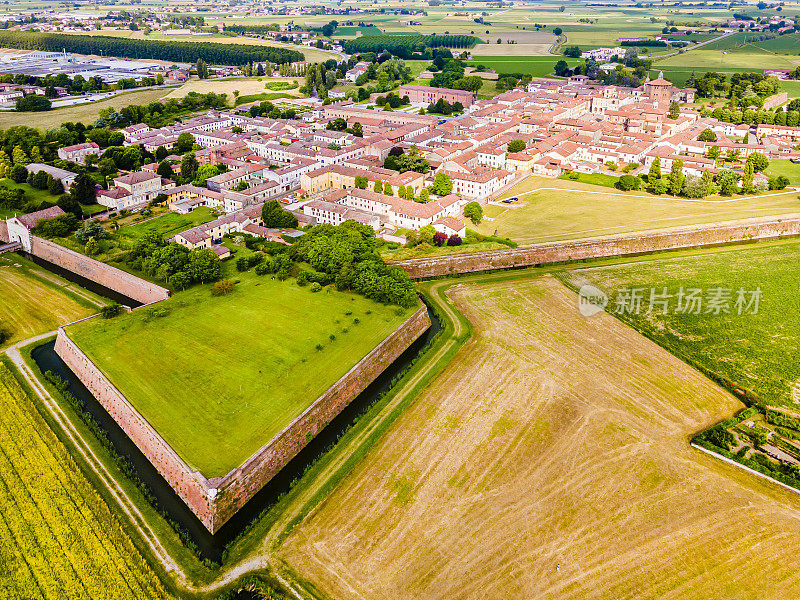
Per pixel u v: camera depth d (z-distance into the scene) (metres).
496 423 170.62
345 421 174.62
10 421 168.25
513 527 138.75
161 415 163.00
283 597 123.12
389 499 146.12
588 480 151.50
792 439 163.88
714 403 178.75
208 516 139.88
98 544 132.25
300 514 141.75
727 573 127.94
